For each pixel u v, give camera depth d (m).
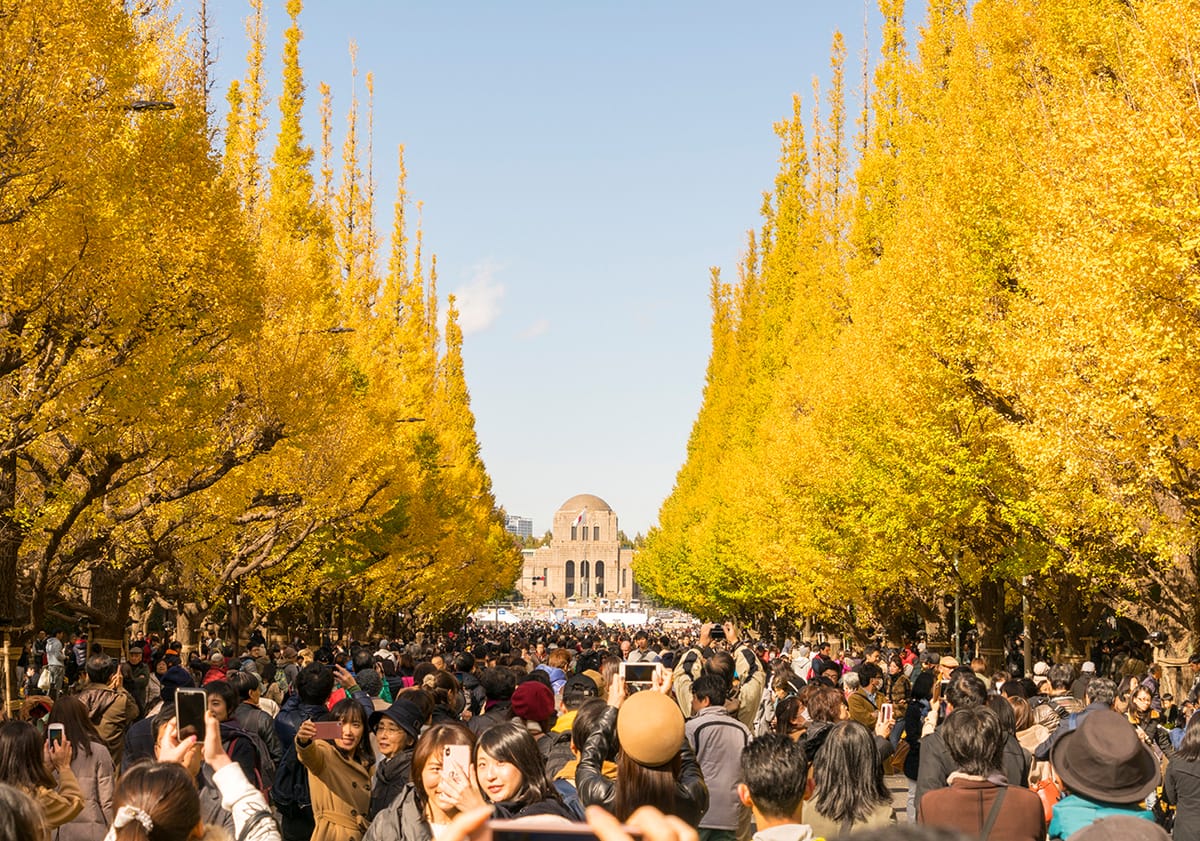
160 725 7.78
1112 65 19.61
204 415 19.77
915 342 22.31
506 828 2.44
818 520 34.12
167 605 35.12
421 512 45.38
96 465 19.45
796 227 52.09
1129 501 17.11
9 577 18.81
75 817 7.16
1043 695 12.79
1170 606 18.47
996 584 27.86
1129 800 5.54
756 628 71.12
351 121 54.28
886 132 38.28
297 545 31.91
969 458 22.44
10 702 18.48
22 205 15.22
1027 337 17.62
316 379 26.23
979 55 25.83
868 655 24.34
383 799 7.57
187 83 20.30
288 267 28.19
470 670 17.30
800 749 5.27
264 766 9.34
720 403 67.56
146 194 17.56
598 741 6.00
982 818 5.74
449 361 77.31
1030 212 19.48
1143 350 13.58
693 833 2.11
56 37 15.20
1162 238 13.46
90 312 16.56
